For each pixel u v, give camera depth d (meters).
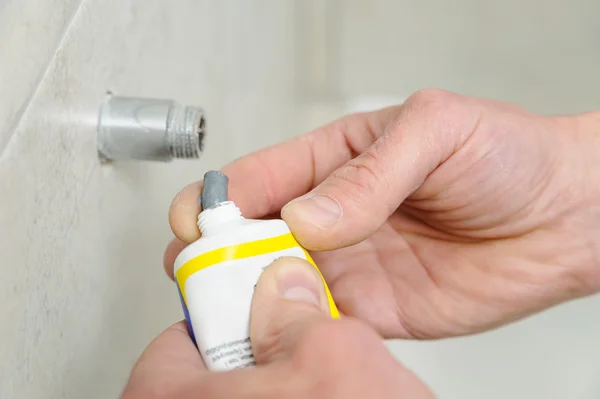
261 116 0.90
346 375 0.21
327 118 1.35
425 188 0.45
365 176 0.37
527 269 0.49
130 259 0.42
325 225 0.35
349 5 1.26
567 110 1.25
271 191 0.46
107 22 0.35
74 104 0.32
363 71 1.32
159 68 0.45
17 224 0.26
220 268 0.29
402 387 0.21
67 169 0.31
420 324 0.51
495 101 0.46
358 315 0.50
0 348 0.26
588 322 0.95
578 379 0.91
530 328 0.96
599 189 0.47
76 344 0.33
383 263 0.51
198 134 0.38
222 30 0.65
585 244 0.48
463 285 0.50
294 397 0.22
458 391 0.92
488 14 1.21
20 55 0.26
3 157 0.25
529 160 0.45
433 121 0.40
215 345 0.29
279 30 0.98
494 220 0.47
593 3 1.15
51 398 0.30
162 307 0.50
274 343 0.26
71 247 0.32
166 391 0.26
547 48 1.21
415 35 1.26
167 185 0.50
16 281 0.27
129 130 0.36
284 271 0.29
